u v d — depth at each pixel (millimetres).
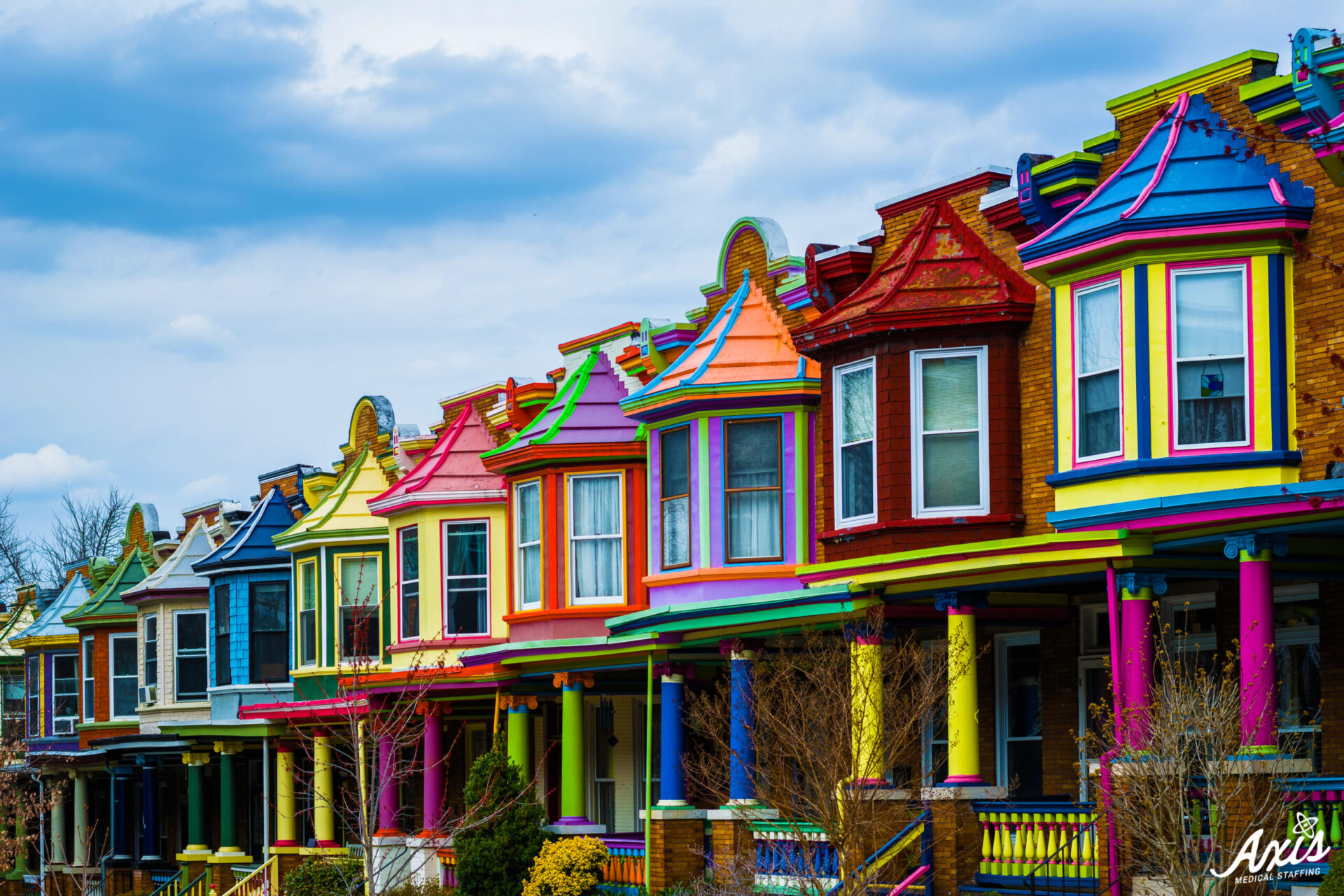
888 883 22719
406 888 31719
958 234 26047
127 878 51875
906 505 25250
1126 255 22312
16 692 66750
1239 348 21625
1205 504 19969
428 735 34875
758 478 28688
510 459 33906
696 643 27844
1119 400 22469
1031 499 24656
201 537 49375
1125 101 23906
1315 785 19047
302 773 42938
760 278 30562
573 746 31422
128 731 52250
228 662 44312
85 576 59812
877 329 25516
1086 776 22609
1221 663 23438
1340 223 21016
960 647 23078
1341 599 22172
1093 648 25484
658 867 27797
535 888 28562
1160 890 19266
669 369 29906
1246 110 22266
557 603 32938
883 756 22438
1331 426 20875
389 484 41875
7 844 48344
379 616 40500
